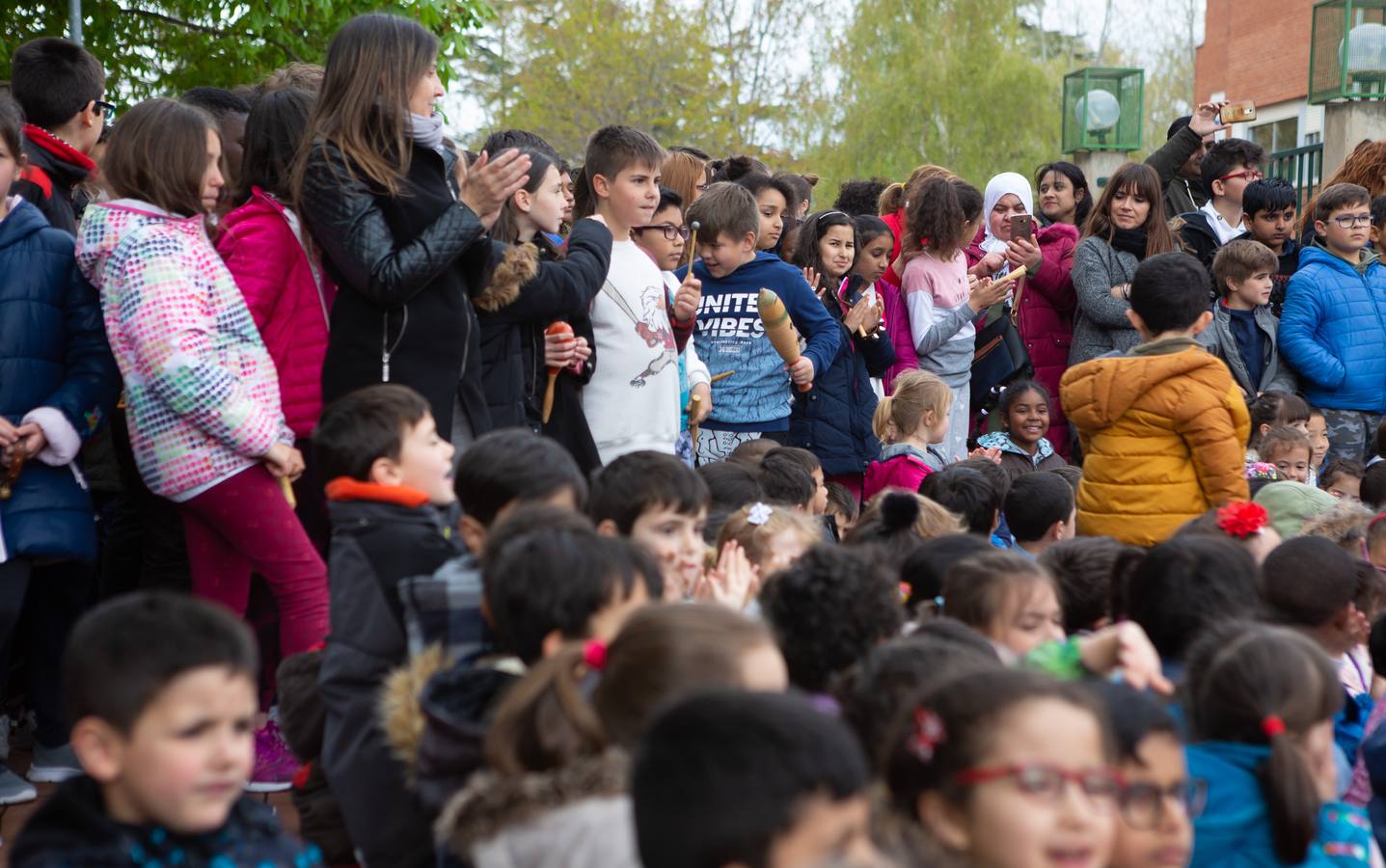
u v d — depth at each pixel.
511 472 2.96
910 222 6.46
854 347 5.96
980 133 31.02
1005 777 1.98
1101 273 6.59
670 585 3.27
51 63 4.72
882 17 31.36
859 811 1.57
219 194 4.20
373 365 3.72
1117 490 4.79
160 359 3.62
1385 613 3.59
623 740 2.04
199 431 3.71
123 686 2.10
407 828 2.74
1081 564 3.64
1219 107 7.99
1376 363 6.86
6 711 4.39
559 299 4.21
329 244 3.65
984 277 6.63
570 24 26.83
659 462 3.31
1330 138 10.60
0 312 3.77
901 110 30.94
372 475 3.00
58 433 3.74
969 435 6.84
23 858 2.10
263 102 4.03
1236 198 7.61
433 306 3.76
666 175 6.64
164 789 2.12
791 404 5.79
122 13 11.39
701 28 27.53
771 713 1.57
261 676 4.07
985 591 3.10
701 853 1.52
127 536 4.44
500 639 2.59
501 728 2.14
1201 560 3.17
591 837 1.98
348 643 2.86
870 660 2.46
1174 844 2.29
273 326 3.95
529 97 26.50
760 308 5.34
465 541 3.12
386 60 3.65
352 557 2.92
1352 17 11.36
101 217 3.82
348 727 2.81
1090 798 1.99
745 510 3.76
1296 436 6.02
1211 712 2.63
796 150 30.75
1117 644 2.75
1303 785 2.49
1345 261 6.96
